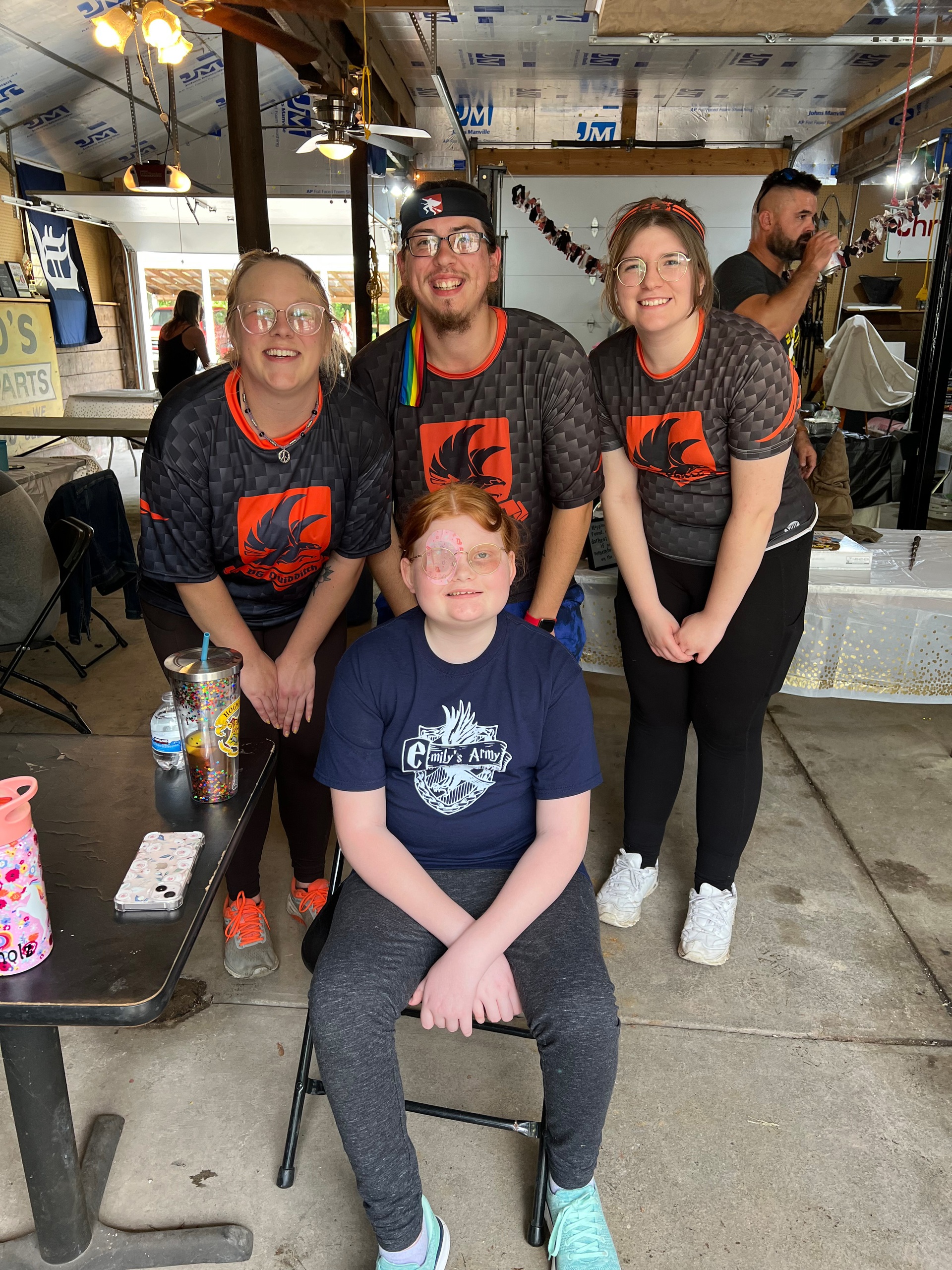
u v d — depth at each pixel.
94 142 10.53
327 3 3.52
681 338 1.97
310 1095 1.94
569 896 1.60
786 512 2.16
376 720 1.58
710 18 4.50
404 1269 1.47
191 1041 2.08
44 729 3.63
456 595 1.48
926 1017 2.17
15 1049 1.40
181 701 1.49
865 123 7.29
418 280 1.86
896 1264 1.59
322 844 2.41
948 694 3.09
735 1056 2.04
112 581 4.20
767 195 2.80
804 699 3.92
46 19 7.07
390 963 1.47
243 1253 1.59
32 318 10.73
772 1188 1.72
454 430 2.04
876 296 7.10
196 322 7.77
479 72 7.68
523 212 7.96
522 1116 1.89
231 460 1.82
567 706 1.57
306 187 10.27
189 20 7.49
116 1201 1.69
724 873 2.36
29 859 1.15
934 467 5.36
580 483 2.07
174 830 1.48
